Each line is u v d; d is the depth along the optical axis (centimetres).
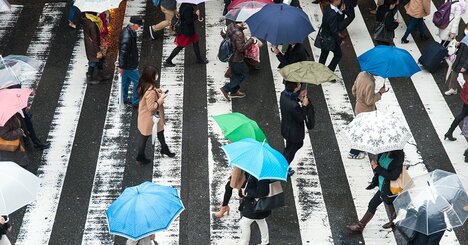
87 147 1219
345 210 1077
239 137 946
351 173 1159
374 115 935
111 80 1415
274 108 1331
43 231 1032
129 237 752
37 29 1598
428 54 1439
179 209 788
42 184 1126
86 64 1469
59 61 1477
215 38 1571
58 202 1088
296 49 1261
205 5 1720
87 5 1313
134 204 766
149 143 1227
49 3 1706
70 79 1416
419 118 1309
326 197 1104
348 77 1438
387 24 1481
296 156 1198
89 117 1300
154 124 1102
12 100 1028
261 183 862
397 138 907
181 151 1208
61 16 1653
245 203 906
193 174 1154
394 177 912
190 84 1401
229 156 866
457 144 1236
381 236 1026
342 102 1353
